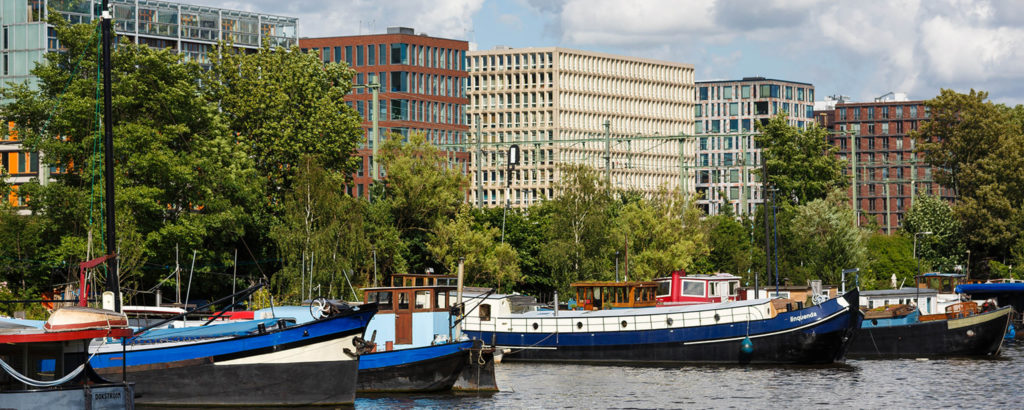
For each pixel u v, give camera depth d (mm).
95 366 56375
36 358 44344
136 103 95562
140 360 56688
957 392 69812
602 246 125250
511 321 87375
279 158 114562
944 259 167875
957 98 179625
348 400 57969
